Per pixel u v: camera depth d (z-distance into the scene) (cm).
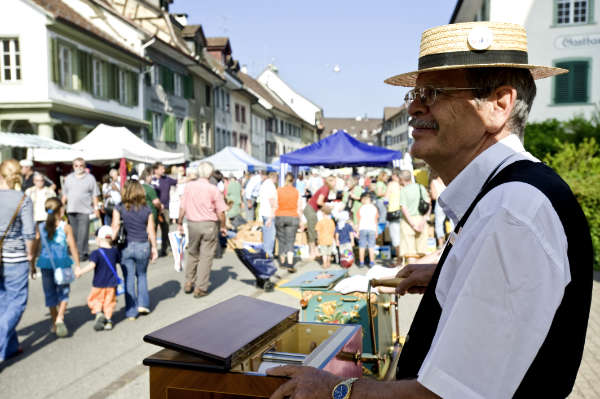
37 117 1791
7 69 1814
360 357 198
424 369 94
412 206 845
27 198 494
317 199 1070
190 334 155
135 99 2417
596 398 357
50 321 635
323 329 198
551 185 101
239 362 145
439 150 130
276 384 134
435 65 125
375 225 999
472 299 92
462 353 91
